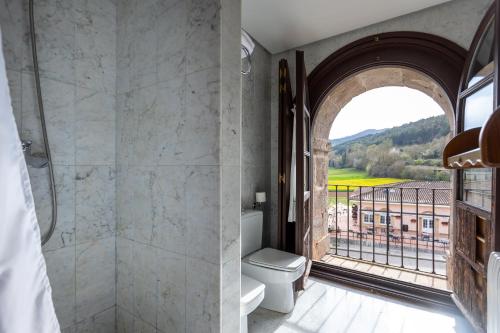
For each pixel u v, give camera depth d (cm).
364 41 221
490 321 85
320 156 293
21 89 104
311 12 201
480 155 48
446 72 193
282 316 189
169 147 113
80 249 123
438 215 297
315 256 275
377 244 335
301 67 199
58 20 115
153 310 119
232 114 104
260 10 198
